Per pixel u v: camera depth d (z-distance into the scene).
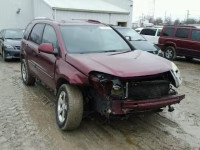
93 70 4.20
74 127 4.61
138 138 4.54
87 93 4.63
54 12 21.28
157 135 4.66
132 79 4.17
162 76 4.60
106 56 4.85
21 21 23.27
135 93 4.21
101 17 24.52
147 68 4.36
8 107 5.87
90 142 4.35
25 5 23.22
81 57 4.75
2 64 11.73
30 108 5.83
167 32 15.04
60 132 4.67
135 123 5.15
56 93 5.22
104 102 4.17
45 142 4.30
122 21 26.16
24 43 7.43
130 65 4.39
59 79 4.95
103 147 4.20
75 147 4.18
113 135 4.62
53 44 5.51
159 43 15.38
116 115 4.25
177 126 5.08
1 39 13.37
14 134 4.56
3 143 4.25
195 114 5.78
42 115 5.43
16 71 10.00
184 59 15.66
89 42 5.45
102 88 4.14
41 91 7.15
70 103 4.39
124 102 4.03
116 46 5.66
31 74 7.14
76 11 22.64
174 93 4.66
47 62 5.54
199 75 10.64
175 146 4.30
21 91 7.14
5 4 22.27
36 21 7.19
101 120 5.21
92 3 26.17
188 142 4.46
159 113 5.73
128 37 10.71
